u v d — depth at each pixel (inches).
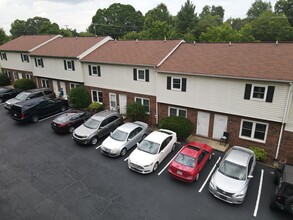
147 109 797.2
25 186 475.5
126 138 602.2
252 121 585.9
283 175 397.4
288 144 547.5
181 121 660.1
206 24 2257.6
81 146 648.4
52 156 595.5
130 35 2293.3
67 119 728.3
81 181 491.5
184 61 692.7
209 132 671.8
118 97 867.4
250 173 460.4
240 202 412.5
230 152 504.7
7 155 600.7
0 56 1414.9
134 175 513.0
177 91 685.3
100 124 669.9
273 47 623.2
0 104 1033.5
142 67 747.4
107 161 570.6
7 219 390.0
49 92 1013.2
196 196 443.2
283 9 2615.7
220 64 623.8
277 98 528.1
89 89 956.6
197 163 482.9
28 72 1259.2
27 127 781.9
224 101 610.2
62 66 1006.4
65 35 2615.7
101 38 1023.6
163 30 2001.7
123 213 400.8
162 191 458.3
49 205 421.7
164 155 563.2
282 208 383.2
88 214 399.5
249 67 574.9
